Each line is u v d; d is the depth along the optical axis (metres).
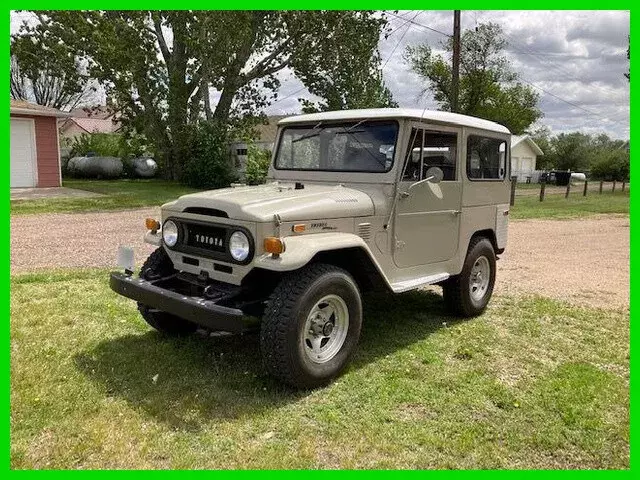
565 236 12.10
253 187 4.75
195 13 19.73
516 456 3.18
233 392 3.78
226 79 22.31
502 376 4.22
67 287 6.19
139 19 19.61
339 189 4.52
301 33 20.89
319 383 3.89
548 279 7.64
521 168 48.19
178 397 3.68
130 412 3.46
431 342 4.91
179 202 4.26
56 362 4.15
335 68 21.34
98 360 4.22
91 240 9.43
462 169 5.28
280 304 3.68
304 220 3.90
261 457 3.05
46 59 23.09
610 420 3.58
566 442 3.32
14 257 7.94
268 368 3.72
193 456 3.04
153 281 4.32
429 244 4.99
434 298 6.40
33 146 19.58
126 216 12.62
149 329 4.95
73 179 25.64
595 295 6.77
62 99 40.53
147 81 21.09
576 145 56.44
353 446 3.20
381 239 4.50
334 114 4.91
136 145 24.55
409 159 4.61
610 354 4.73
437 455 3.15
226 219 3.85
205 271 4.09
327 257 4.25
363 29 20.56
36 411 3.42
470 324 5.48
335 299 3.99
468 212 5.44
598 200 22.45
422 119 4.66
